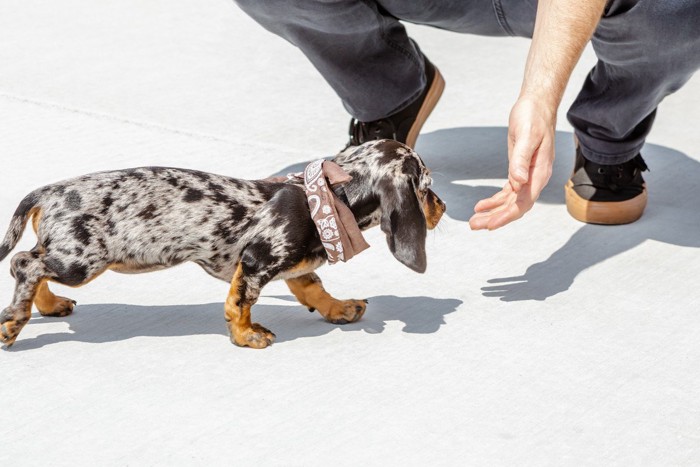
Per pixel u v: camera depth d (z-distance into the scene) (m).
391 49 2.46
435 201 2.04
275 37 3.38
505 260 2.25
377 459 1.80
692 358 2.00
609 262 2.25
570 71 2.04
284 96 2.95
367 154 2.01
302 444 1.82
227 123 2.79
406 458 1.80
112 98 2.90
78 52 3.20
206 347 2.00
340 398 1.90
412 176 1.99
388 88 2.48
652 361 1.99
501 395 1.91
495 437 1.84
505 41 3.40
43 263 1.95
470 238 2.32
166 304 2.11
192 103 2.89
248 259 1.97
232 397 1.90
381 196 1.98
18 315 1.96
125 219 1.96
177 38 3.35
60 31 3.40
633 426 1.86
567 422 1.87
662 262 2.25
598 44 2.25
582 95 2.35
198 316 2.08
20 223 1.96
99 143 2.64
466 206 2.44
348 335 2.04
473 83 3.06
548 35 2.04
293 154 2.63
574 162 2.59
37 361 1.96
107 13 3.61
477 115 2.88
